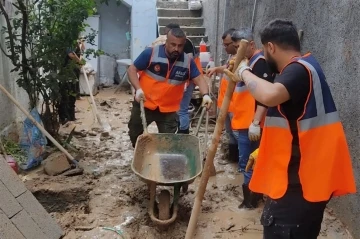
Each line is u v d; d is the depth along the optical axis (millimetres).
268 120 2559
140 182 4816
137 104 4738
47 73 5957
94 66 11117
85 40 6129
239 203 4414
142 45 11281
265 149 2605
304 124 2412
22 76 5508
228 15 8078
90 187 4602
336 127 2465
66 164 4984
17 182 3465
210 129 6770
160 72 4543
